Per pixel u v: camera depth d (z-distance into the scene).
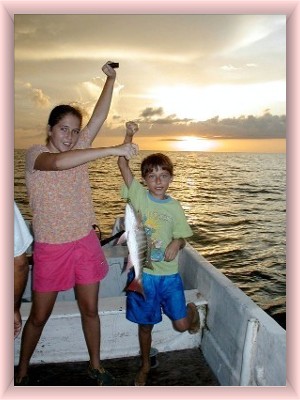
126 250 4.71
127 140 2.91
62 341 3.27
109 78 3.15
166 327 3.46
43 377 3.12
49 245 2.73
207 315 3.47
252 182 39.94
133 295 2.98
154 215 3.01
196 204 25.16
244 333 2.75
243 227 17.94
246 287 9.79
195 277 3.86
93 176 41.66
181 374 3.19
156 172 2.99
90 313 2.92
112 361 3.33
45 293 2.78
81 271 2.82
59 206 2.69
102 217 18.97
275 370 2.40
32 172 2.65
